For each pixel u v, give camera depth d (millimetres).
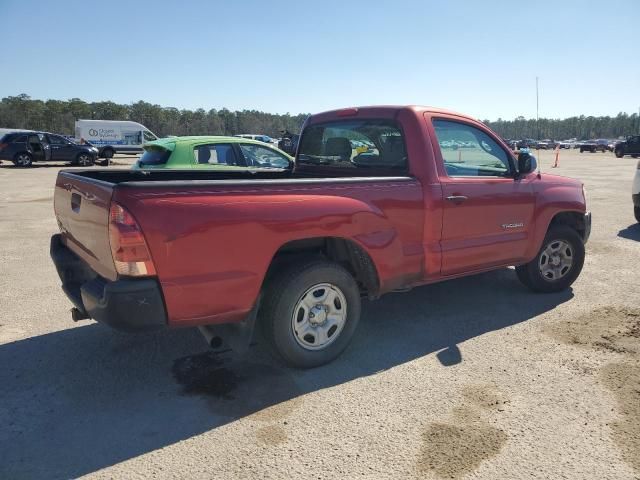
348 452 2824
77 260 3877
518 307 5125
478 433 2990
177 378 3686
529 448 2848
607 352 4055
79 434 3002
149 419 3162
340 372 3773
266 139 43031
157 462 2750
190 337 4398
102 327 4605
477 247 4605
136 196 2938
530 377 3660
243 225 3246
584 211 5570
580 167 28562
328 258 4098
